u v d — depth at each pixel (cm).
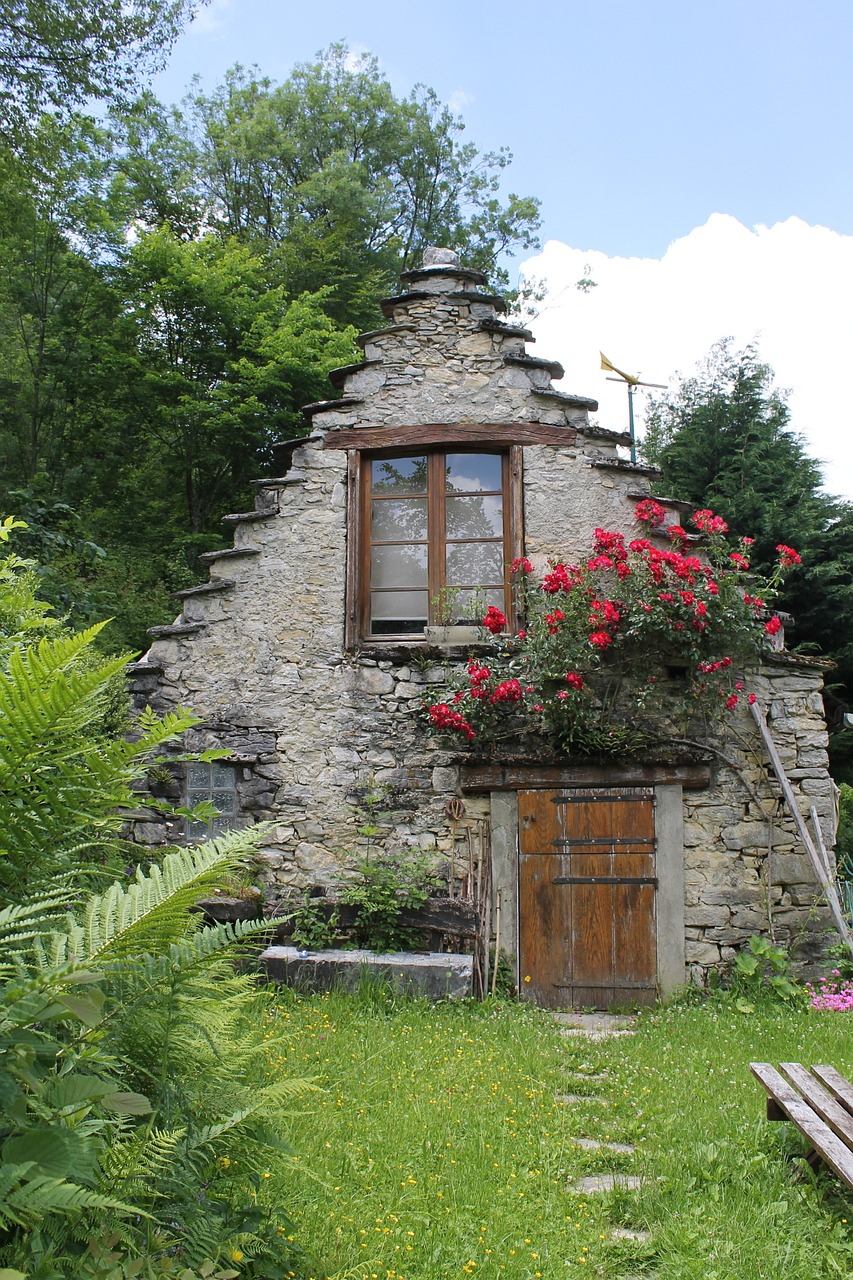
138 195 2044
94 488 1958
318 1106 430
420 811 813
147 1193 208
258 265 1875
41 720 196
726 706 774
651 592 775
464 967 710
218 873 213
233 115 2231
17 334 1973
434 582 857
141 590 1548
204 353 1855
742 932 777
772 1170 386
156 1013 234
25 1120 172
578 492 846
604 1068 565
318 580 852
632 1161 405
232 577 860
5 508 1280
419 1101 456
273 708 838
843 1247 325
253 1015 575
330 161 2158
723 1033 646
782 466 1697
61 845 227
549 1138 425
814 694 806
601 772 794
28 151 1377
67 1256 182
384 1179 361
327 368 1705
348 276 2003
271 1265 255
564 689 780
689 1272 304
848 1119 355
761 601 789
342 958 720
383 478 884
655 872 785
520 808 801
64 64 1286
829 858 787
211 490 1947
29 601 297
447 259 906
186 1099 231
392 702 830
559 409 859
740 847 788
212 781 832
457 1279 294
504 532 863
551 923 787
